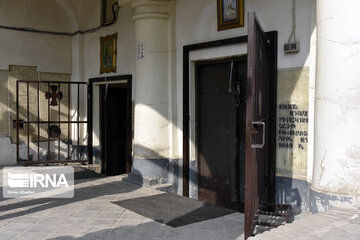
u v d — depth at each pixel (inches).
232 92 215.9
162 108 247.3
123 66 287.4
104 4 313.1
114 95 326.6
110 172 323.6
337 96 142.0
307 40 173.5
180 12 241.0
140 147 251.4
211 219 183.6
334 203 143.1
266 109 182.2
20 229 167.9
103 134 321.4
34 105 339.0
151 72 245.4
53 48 345.1
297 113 177.6
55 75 349.4
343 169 141.4
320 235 116.0
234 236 160.7
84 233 163.6
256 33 140.3
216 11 217.5
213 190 229.5
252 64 133.0
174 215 189.0
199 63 233.0
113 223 176.7
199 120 237.0
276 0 186.1
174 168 248.1
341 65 140.9
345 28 139.5
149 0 238.2
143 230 167.6
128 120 280.1
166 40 247.3
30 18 333.7
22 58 331.0
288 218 166.6
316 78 153.1
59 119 324.8
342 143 141.5
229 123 219.5
